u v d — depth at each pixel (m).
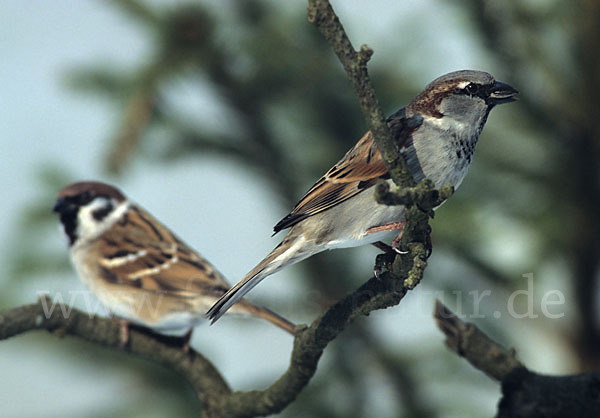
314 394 10.34
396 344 10.63
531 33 10.38
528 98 10.44
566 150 10.51
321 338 7.04
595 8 10.19
